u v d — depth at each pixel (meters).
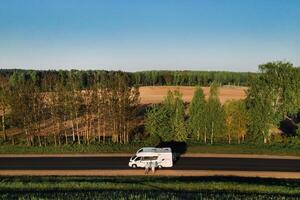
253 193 45.88
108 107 78.50
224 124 76.75
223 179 53.28
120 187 48.12
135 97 79.88
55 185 48.78
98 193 42.91
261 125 76.12
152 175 56.56
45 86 85.69
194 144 74.81
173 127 75.31
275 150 71.69
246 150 71.75
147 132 79.25
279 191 47.25
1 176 55.09
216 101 77.38
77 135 83.81
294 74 76.31
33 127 76.88
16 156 69.50
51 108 79.00
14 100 76.56
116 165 62.88
